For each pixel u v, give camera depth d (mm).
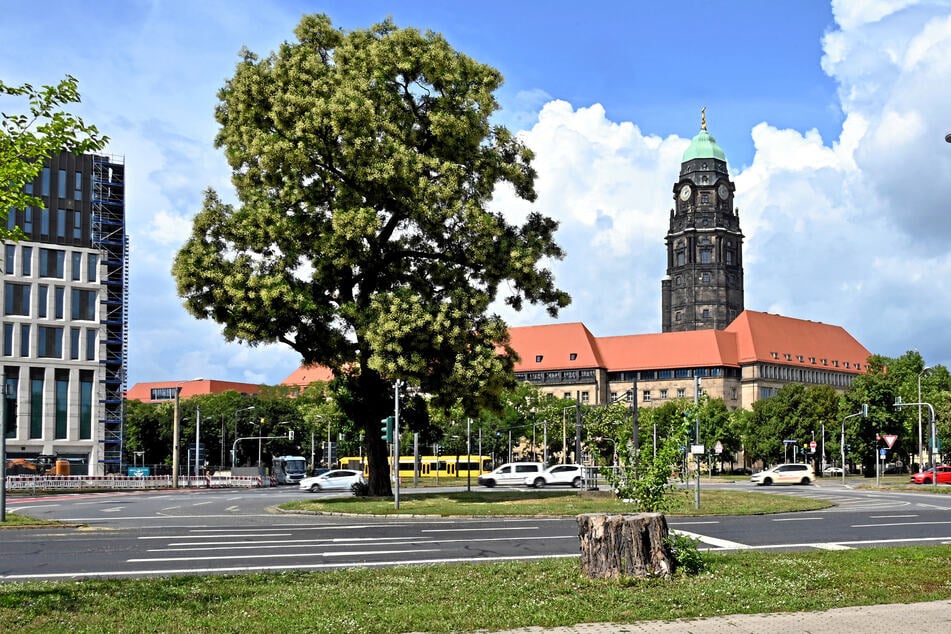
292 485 95312
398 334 35656
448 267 39312
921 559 15883
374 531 24859
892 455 108375
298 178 38031
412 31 38906
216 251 37156
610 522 13508
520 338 174375
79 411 93812
